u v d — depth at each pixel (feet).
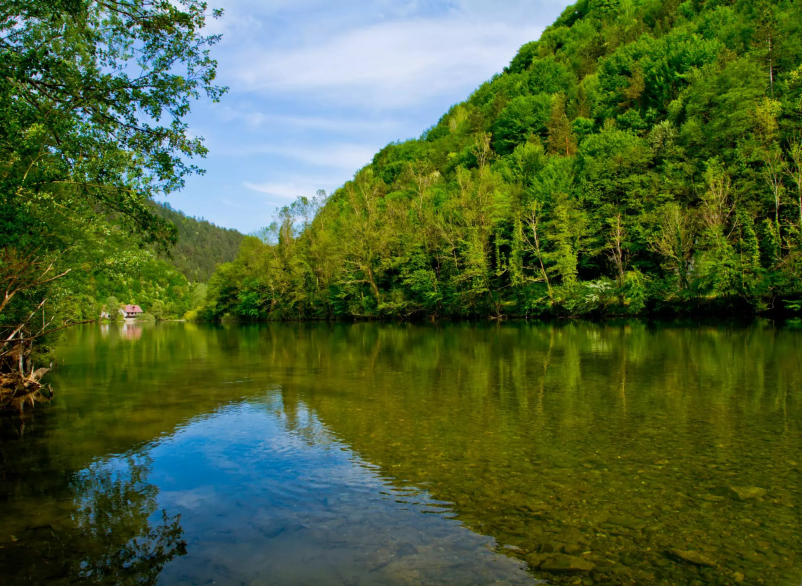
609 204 164.14
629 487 22.00
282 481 23.57
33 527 19.16
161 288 471.62
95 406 41.96
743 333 91.56
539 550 16.63
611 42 348.59
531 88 346.33
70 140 34.60
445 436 30.58
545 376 51.75
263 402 42.11
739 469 24.03
